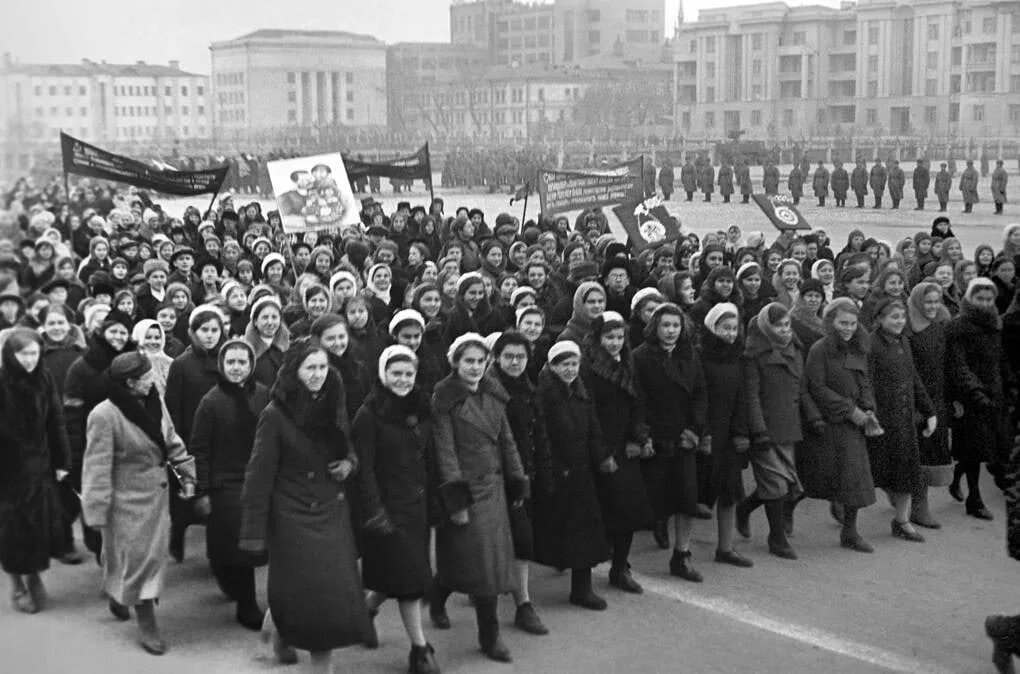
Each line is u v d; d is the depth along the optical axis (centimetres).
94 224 1584
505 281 1149
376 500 607
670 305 794
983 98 9181
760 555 871
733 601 761
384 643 689
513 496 676
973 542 905
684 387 786
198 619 716
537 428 709
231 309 996
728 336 834
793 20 10700
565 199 1677
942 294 1116
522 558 689
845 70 10556
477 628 715
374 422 619
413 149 6712
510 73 11369
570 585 798
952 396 969
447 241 1512
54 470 706
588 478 726
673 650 671
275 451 579
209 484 689
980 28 9194
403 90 7275
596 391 753
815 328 977
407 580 620
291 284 1375
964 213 4278
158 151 3144
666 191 5056
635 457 764
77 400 756
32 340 682
